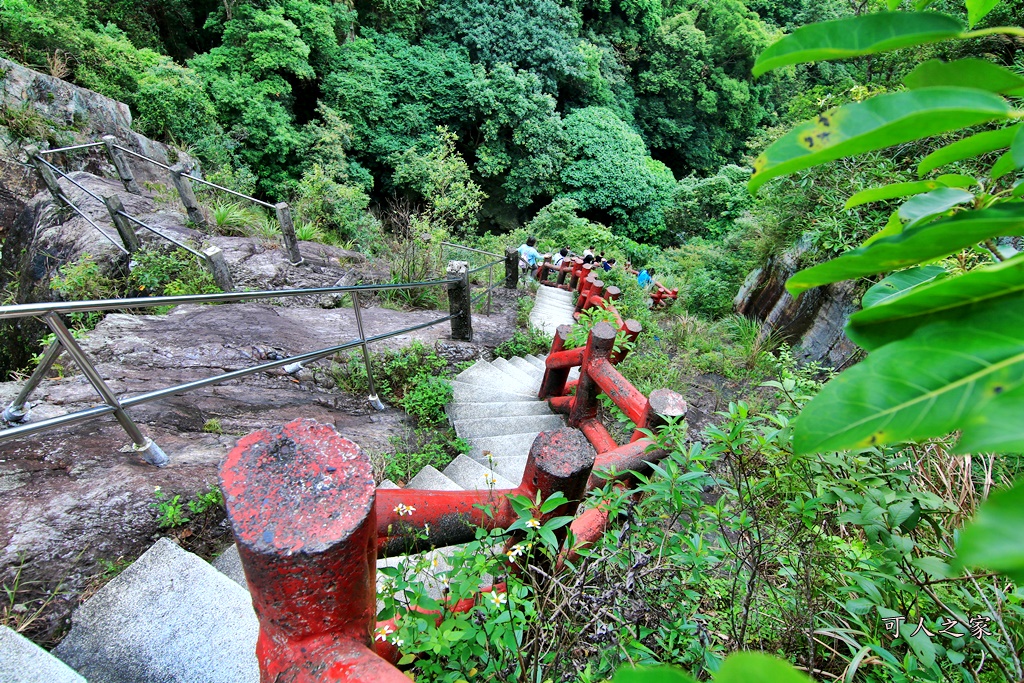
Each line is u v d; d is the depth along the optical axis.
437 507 1.30
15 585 1.59
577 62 17.64
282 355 3.70
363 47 14.48
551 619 1.18
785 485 1.43
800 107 7.41
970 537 0.21
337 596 0.70
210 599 1.62
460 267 4.70
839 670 1.27
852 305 5.12
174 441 2.40
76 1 8.97
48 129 6.52
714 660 1.11
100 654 1.48
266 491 0.72
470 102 14.96
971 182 0.56
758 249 7.21
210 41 13.38
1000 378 0.31
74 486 1.95
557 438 1.35
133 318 3.75
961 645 1.13
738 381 5.36
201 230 6.01
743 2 24.03
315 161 12.34
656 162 18.86
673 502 1.44
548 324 6.51
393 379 3.84
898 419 0.33
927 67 0.39
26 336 4.49
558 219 14.45
